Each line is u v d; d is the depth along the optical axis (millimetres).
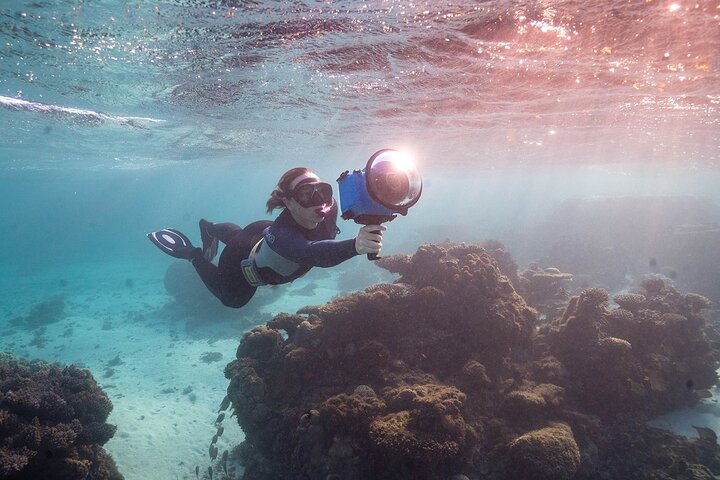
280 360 8219
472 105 11836
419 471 5852
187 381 14094
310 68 8242
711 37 6344
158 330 20250
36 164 30781
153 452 9961
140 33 6238
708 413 8648
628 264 24516
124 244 79750
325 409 6633
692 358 9102
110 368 15695
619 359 7867
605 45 6824
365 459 6121
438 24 5992
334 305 8305
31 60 7559
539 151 23234
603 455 7074
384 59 7684
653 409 8242
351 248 2059
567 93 10266
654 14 5562
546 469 5793
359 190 2025
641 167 33375
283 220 2686
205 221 4043
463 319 8086
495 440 6715
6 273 47125
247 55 7320
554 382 7820
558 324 9188
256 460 7645
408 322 8336
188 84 9281
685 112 12367
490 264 9016
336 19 5781
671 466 6906
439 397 6262
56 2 5227
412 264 9445
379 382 7398
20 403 7445
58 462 7129
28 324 22984
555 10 5512
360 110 12602
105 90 9766
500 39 6629
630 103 11305
